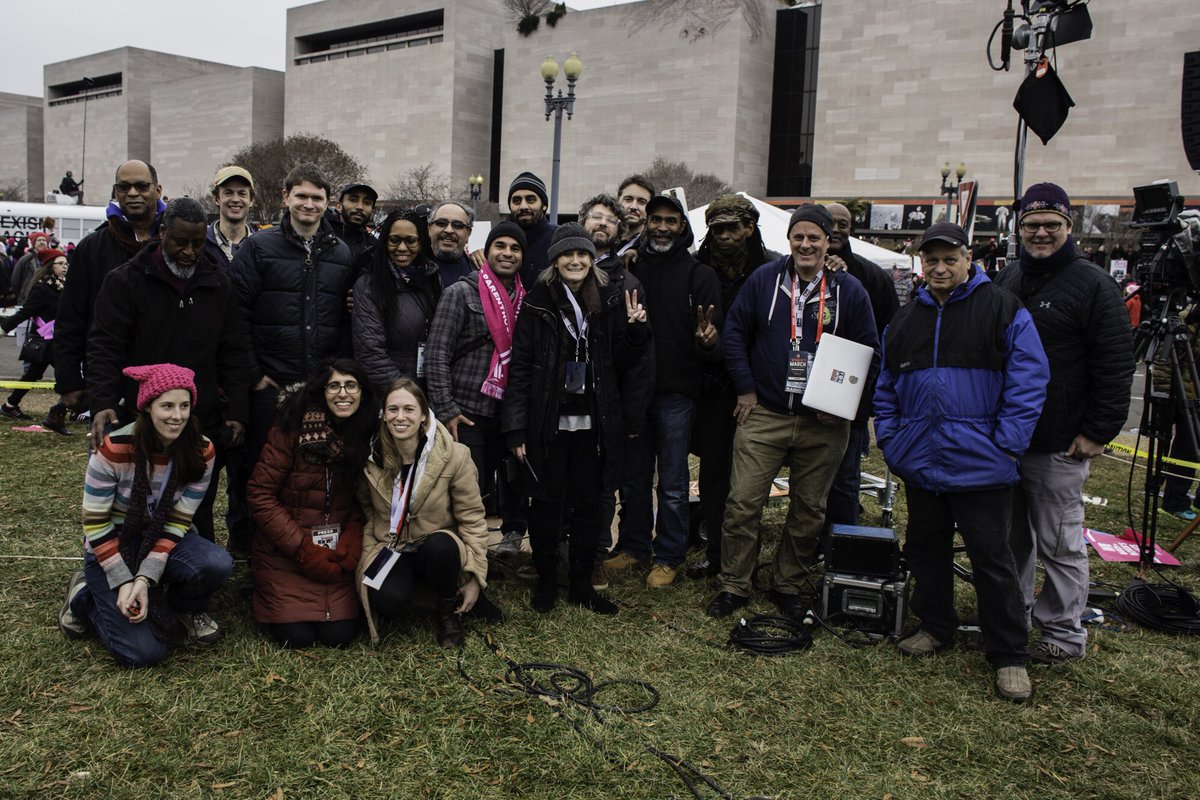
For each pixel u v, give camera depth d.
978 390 3.64
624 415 4.34
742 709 3.43
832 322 4.25
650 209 4.64
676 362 4.66
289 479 3.83
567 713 3.33
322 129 70.56
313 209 4.43
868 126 47.09
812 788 2.94
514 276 4.55
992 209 42.44
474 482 4.07
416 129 64.19
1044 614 4.01
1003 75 43.56
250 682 3.46
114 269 3.94
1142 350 5.07
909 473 3.81
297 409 3.81
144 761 2.92
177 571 3.64
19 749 2.93
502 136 60.53
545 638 4.01
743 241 4.85
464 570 3.93
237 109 74.69
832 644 4.03
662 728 3.26
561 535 4.88
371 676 3.55
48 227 16.69
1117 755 3.18
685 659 3.85
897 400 3.95
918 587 3.99
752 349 4.46
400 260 4.38
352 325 4.45
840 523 5.14
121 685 3.39
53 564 4.64
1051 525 3.90
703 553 5.42
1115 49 40.84
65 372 4.32
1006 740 3.26
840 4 47.38
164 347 3.93
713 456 4.91
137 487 3.48
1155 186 4.89
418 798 2.80
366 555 3.87
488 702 3.40
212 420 4.16
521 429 4.16
